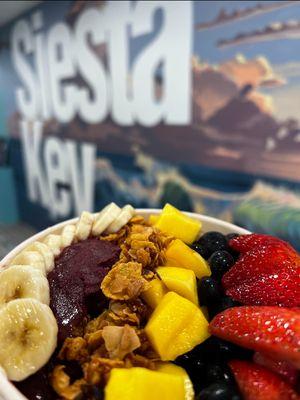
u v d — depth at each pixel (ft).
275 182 1.21
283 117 1.13
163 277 0.52
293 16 1.03
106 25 1.73
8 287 0.50
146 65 1.58
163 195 1.70
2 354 0.43
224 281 0.54
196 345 0.46
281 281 0.48
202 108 1.39
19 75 2.58
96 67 1.87
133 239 0.59
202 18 1.29
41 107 2.43
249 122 1.24
